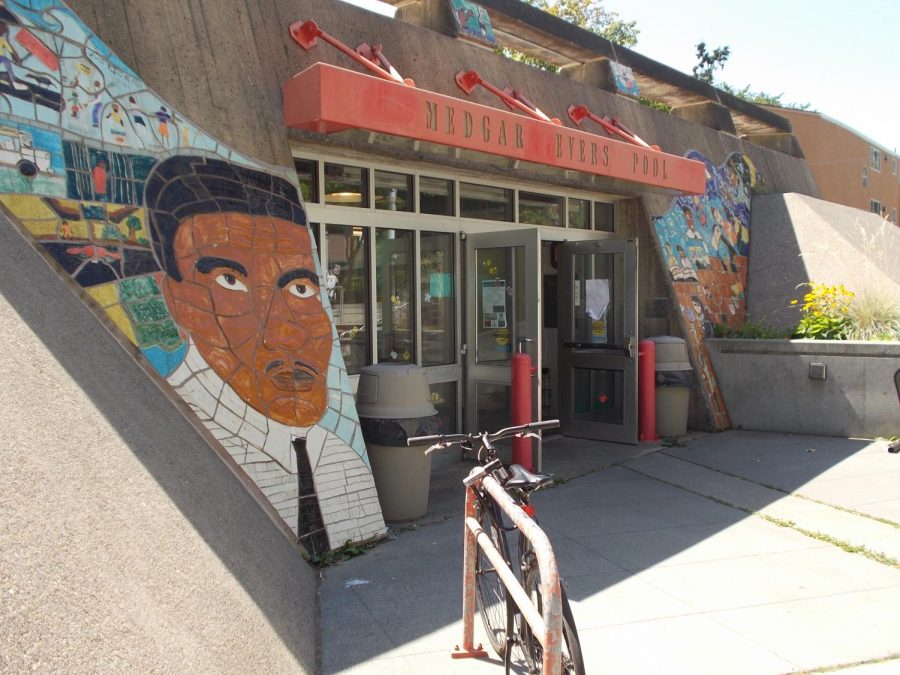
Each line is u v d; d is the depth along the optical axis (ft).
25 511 7.82
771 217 37.40
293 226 17.57
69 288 13.60
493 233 25.05
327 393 17.26
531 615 8.80
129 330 14.17
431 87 22.81
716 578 15.47
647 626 13.26
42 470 8.69
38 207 13.56
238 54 17.72
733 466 25.08
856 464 24.73
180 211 15.60
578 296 29.99
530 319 24.26
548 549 8.27
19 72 13.76
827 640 12.70
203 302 15.52
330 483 16.75
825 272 34.81
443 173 24.61
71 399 10.63
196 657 8.50
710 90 37.50
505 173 25.14
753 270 37.06
